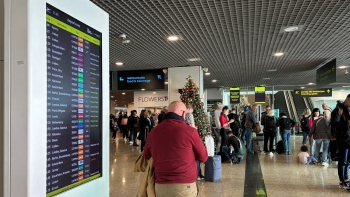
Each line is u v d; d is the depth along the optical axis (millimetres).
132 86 9867
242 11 4477
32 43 1574
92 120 2207
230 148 7730
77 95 2031
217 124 8852
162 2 4113
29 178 1535
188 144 2465
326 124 7203
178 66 9117
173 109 2635
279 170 6703
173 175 2414
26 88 1544
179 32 5543
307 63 9023
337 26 5258
